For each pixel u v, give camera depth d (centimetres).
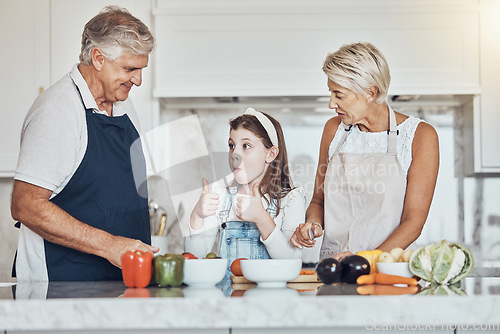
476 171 296
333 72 186
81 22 299
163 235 314
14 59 299
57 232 157
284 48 291
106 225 183
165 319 95
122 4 298
